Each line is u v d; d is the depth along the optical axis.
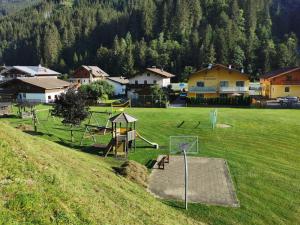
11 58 159.38
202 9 140.50
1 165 9.94
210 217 13.70
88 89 59.84
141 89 59.50
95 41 146.38
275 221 13.67
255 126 34.06
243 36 116.94
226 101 55.12
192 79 60.94
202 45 104.44
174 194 15.80
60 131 29.44
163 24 133.75
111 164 19.05
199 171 19.48
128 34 132.62
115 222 9.92
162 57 108.62
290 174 19.34
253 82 90.94
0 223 7.21
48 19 179.25
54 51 139.25
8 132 13.20
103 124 34.31
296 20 149.25
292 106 51.03
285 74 59.12
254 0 138.38
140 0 163.88
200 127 33.59
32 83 58.22
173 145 26.00
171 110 47.53
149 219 11.46
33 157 11.70
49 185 9.96
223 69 59.69
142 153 23.34
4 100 51.19
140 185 16.30
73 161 14.45
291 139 28.56
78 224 8.71
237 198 15.67
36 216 8.09
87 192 11.15
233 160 22.02
